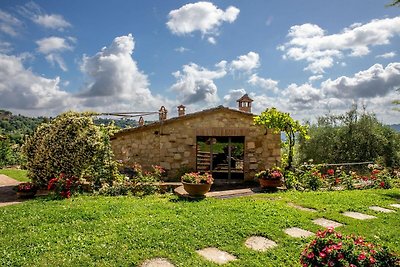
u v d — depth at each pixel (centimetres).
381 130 2364
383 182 1373
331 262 427
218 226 709
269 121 1480
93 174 1280
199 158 2134
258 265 534
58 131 1272
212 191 1361
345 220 782
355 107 2409
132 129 1639
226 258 565
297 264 540
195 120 1639
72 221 763
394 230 714
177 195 1167
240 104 1891
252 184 1591
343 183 1404
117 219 774
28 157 1311
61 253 568
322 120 2533
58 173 1247
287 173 1400
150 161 1639
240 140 2006
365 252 434
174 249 586
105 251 571
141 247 591
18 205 960
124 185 1232
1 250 580
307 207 938
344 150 2362
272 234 671
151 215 809
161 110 1833
